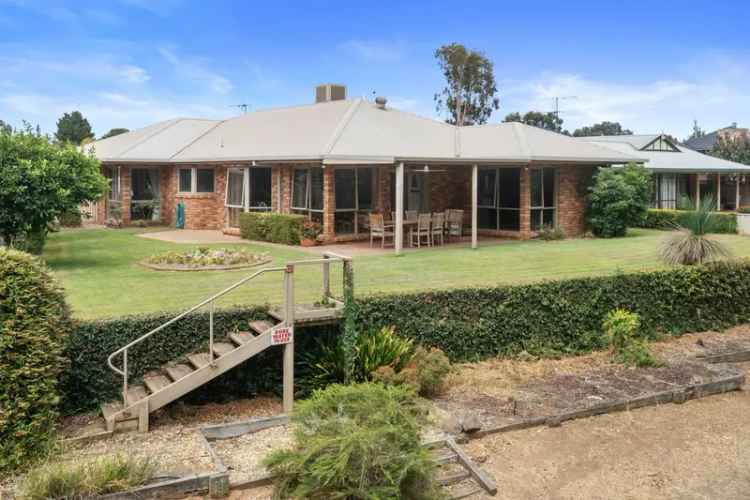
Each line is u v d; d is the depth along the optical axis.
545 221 22.56
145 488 6.38
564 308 11.87
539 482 7.29
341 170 20.41
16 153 14.10
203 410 9.05
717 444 8.44
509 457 7.86
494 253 17.95
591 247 19.53
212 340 8.58
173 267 14.63
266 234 20.52
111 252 17.78
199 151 24.89
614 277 12.50
